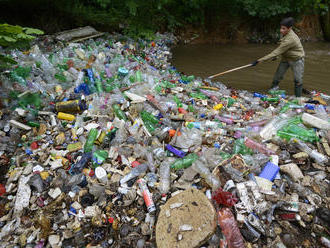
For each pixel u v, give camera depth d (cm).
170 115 333
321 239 179
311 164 248
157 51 729
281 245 179
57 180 228
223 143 275
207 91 451
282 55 462
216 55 778
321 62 707
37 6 638
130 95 350
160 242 174
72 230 196
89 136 271
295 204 199
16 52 429
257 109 394
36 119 308
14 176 234
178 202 194
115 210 208
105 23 750
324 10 1023
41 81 378
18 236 192
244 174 221
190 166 238
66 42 567
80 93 361
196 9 934
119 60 514
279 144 267
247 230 183
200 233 170
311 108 363
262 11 923
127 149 259
